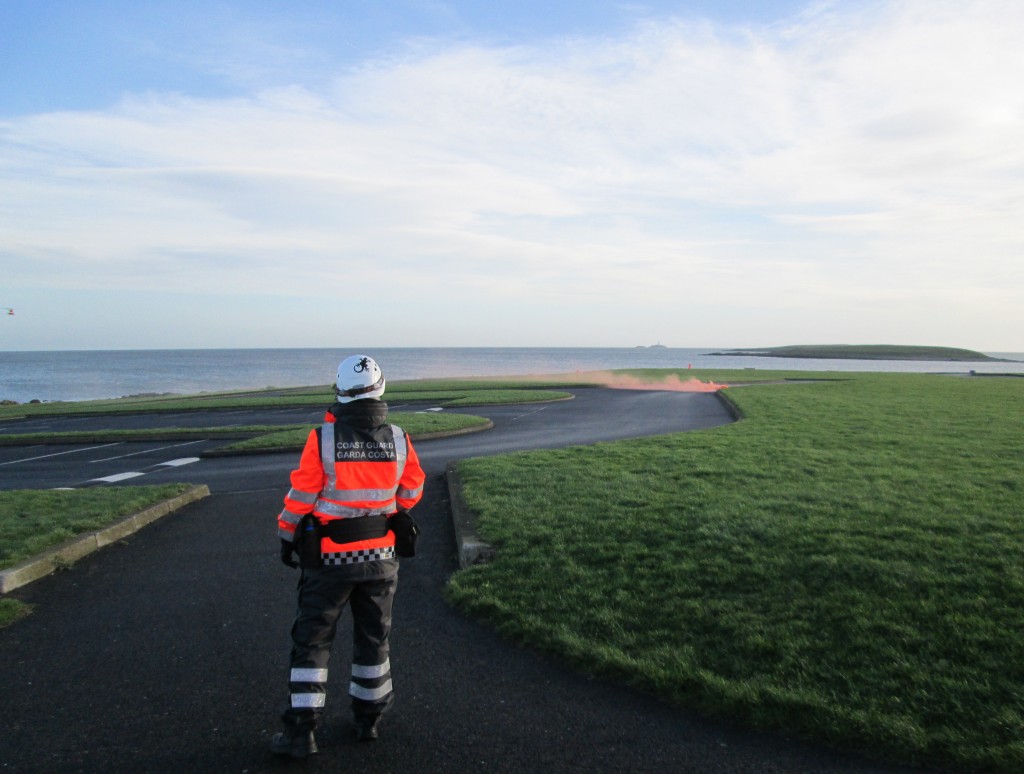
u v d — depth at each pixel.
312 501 3.45
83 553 7.21
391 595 3.67
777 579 5.30
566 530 6.79
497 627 5.06
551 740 3.59
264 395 37.62
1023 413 18.72
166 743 3.62
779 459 10.64
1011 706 3.61
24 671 4.55
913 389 30.02
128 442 18.20
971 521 6.54
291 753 3.36
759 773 3.27
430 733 3.68
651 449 11.98
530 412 22.70
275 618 5.48
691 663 4.23
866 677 3.94
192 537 7.98
